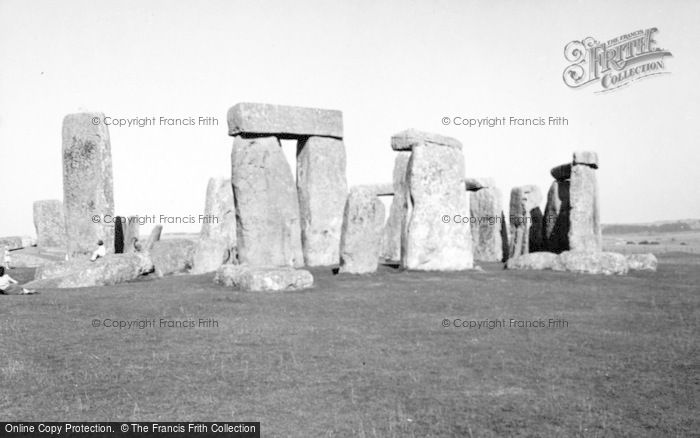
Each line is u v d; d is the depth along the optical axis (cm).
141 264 1989
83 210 2355
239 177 2239
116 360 905
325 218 2523
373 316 1269
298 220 2362
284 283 1617
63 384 794
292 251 2331
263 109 2334
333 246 2534
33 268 2658
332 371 866
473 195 3155
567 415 702
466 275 1962
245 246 2227
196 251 2375
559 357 946
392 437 641
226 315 1267
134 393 766
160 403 733
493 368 888
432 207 2130
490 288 1662
